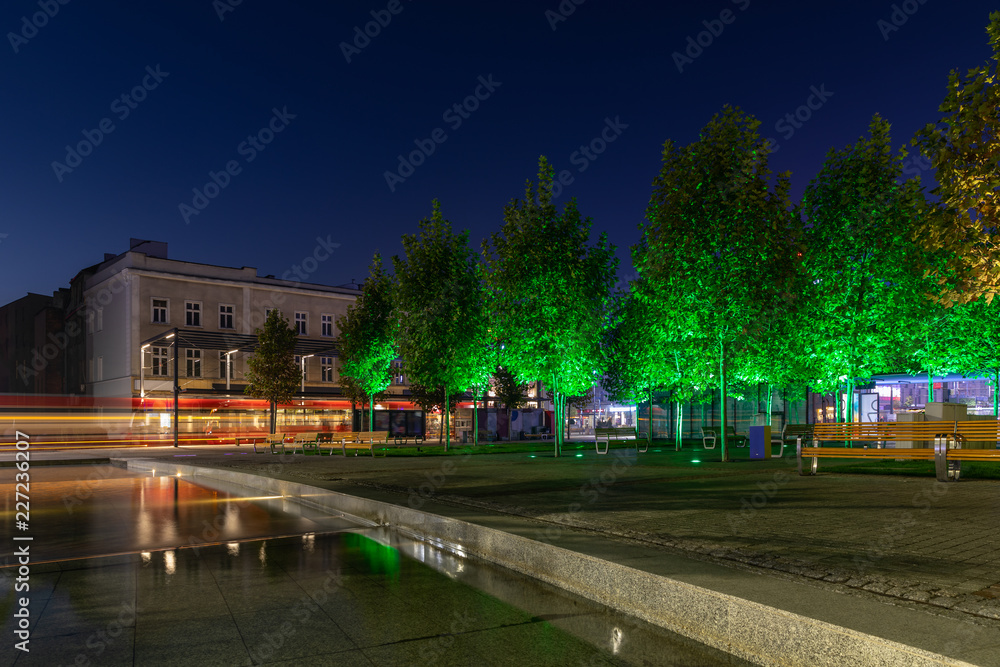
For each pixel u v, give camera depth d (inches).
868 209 650.8
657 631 174.6
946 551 217.3
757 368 814.5
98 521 370.9
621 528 272.5
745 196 627.8
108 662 153.7
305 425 1851.6
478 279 1038.4
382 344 1217.4
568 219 850.8
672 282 667.4
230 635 172.6
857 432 452.4
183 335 1690.5
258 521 369.4
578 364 846.5
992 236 231.9
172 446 1600.6
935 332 698.8
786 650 146.5
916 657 125.2
